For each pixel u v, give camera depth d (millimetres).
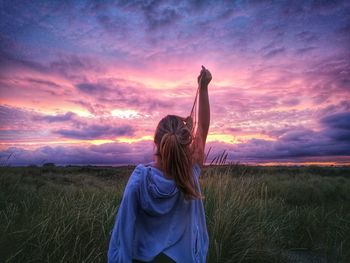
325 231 5211
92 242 3684
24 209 4703
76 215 4098
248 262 3984
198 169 1688
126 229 1488
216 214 4328
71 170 15008
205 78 1804
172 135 1532
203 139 1766
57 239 3504
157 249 1542
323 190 9984
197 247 1618
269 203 6043
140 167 1583
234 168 6469
